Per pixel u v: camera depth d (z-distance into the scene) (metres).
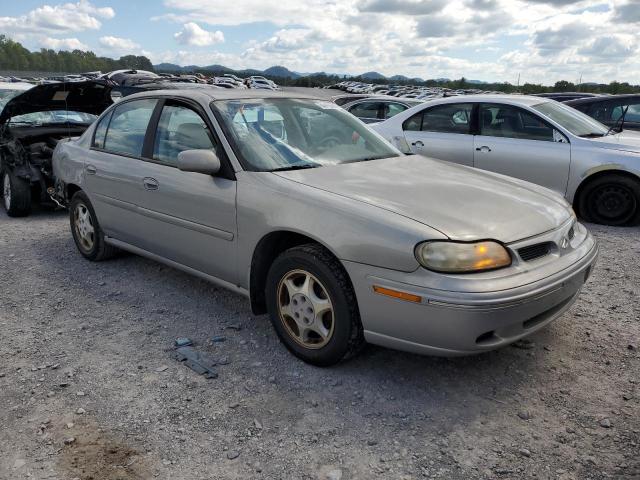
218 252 3.62
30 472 2.38
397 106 11.61
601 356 3.32
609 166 6.38
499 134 7.15
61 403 2.88
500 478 2.33
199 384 3.05
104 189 4.54
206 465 2.42
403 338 2.80
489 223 2.86
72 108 7.25
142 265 4.98
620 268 4.96
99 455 2.49
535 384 3.03
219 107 3.75
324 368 3.19
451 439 2.59
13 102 6.75
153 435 2.62
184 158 3.42
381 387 3.01
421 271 2.67
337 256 2.91
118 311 4.02
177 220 3.85
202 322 3.83
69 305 4.13
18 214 6.96
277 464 2.43
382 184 3.27
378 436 2.61
